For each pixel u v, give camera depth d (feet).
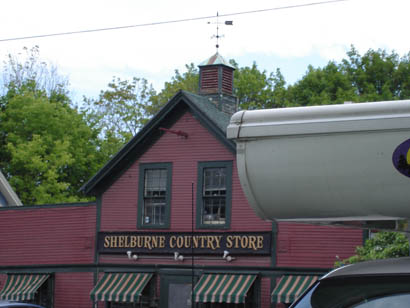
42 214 98.22
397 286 19.19
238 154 20.43
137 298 87.10
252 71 192.34
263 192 20.36
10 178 145.48
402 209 19.22
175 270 88.22
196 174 88.17
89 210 95.09
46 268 96.73
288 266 81.97
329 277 20.42
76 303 93.86
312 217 20.54
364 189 19.33
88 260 93.91
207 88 101.65
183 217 88.48
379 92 177.47
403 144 18.92
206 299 83.56
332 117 19.54
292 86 185.78
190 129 89.25
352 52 181.88
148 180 91.61
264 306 82.89
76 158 156.04
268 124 20.02
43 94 168.86
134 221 91.50
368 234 78.28
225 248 85.35
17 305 37.42
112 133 178.09
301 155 19.85
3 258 99.76
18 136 150.20
